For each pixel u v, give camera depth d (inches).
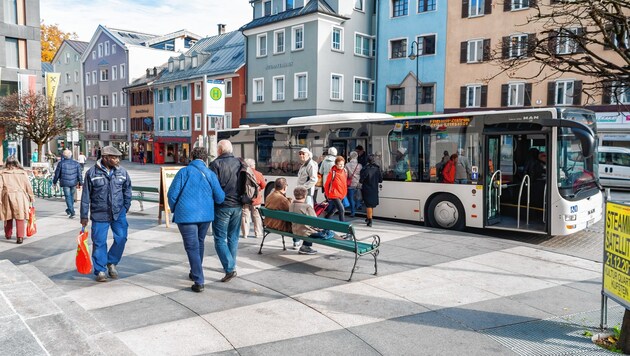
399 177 495.8
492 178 436.8
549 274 298.4
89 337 174.9
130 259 328.8
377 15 1501.0
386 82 1494.8
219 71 1754.4
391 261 325.4
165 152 2255.2
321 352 185.2
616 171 965.8
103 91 2620.6
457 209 453.7
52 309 197.8
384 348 189.8
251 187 271.4
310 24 1434.5
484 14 1273.4
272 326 209.9
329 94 1464.1
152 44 2598.4
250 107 1640.0
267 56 1568.7
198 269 255.0
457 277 288.7
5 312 193.9
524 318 223.9
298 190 328.2
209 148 580.7
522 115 412.2
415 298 249.4
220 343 191.9
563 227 394.6
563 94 1172.5
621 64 1032.2
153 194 781.9
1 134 1467.8
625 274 191.3
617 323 218.2
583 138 364.5
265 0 1579.7
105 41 2593.5
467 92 1325.0
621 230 194.5
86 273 270.2
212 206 256.4
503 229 461.7
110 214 276.7
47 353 155.5
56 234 434.9
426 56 1397.6
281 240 394.3
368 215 462.0
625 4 262.7
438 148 466.0
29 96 1312.7
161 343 191.3
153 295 250.7
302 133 603.5
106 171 275.9
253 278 281.9
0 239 412.5
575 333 207.0
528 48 304.3
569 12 293.7
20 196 396.5
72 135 1438.2
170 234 421.1
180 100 2076.8
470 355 185.0
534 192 431.2
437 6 1365.7
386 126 509.4
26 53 1583.4
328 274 292.0
